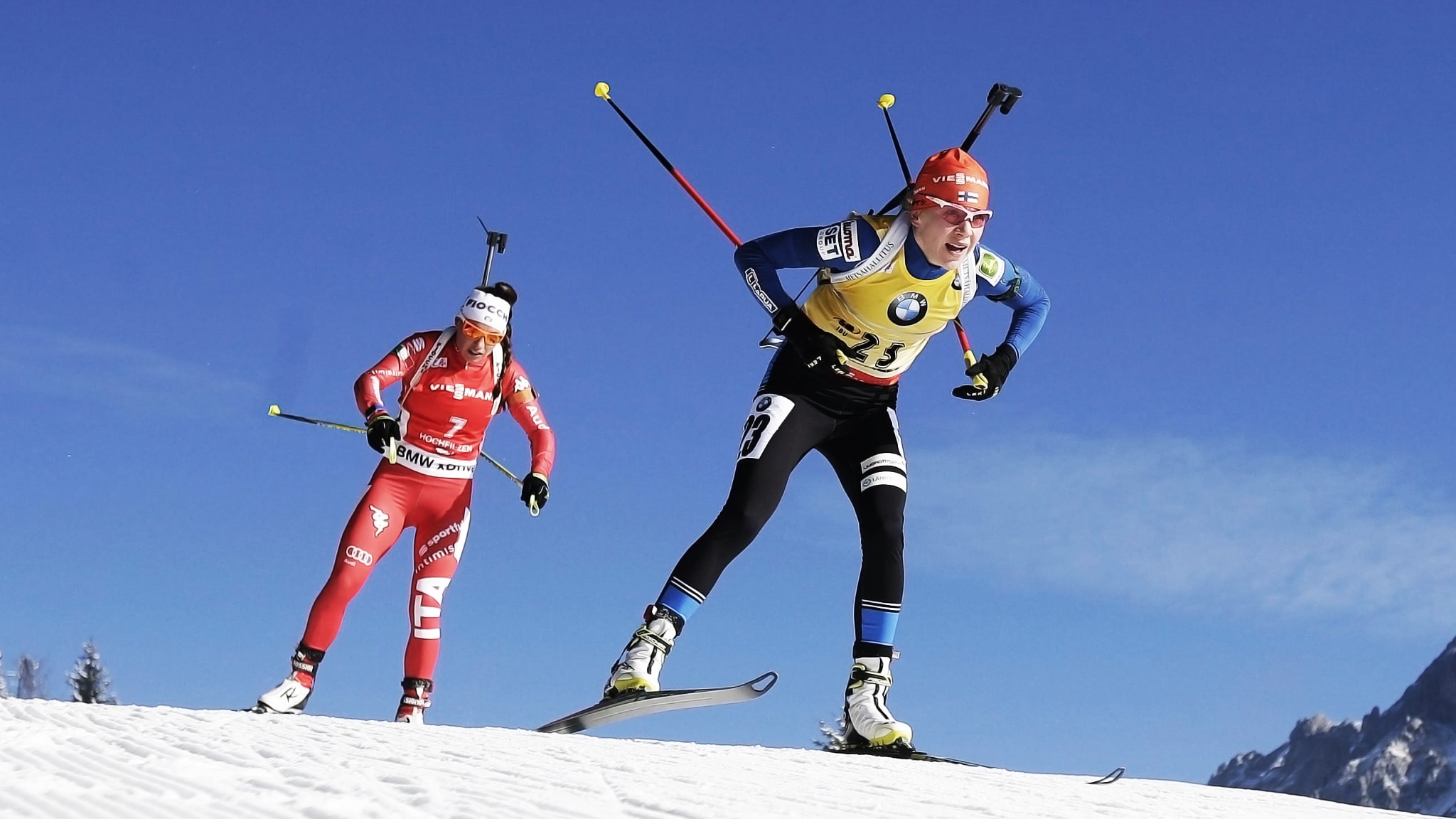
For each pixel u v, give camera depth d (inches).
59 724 153.9
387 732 166.1
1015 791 156.1
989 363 228.8
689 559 215.8
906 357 227.0
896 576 219.8
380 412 249.9
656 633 212.4
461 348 256.7
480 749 153.5
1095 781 180.2
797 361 226.4
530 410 267.4
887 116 222.7
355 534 251.4
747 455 222.4
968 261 219.9
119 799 110.0
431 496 257.8
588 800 120.5
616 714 208.1
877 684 214.7
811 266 217.3
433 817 109.7
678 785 133.4
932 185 211.5
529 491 262.1
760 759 167.5
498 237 266.8
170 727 156.4
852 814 125.0
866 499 225.1
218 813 107.0
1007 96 225.3
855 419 229.8
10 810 104.6
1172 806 156.6
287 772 125.6
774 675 215.0
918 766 177.8
